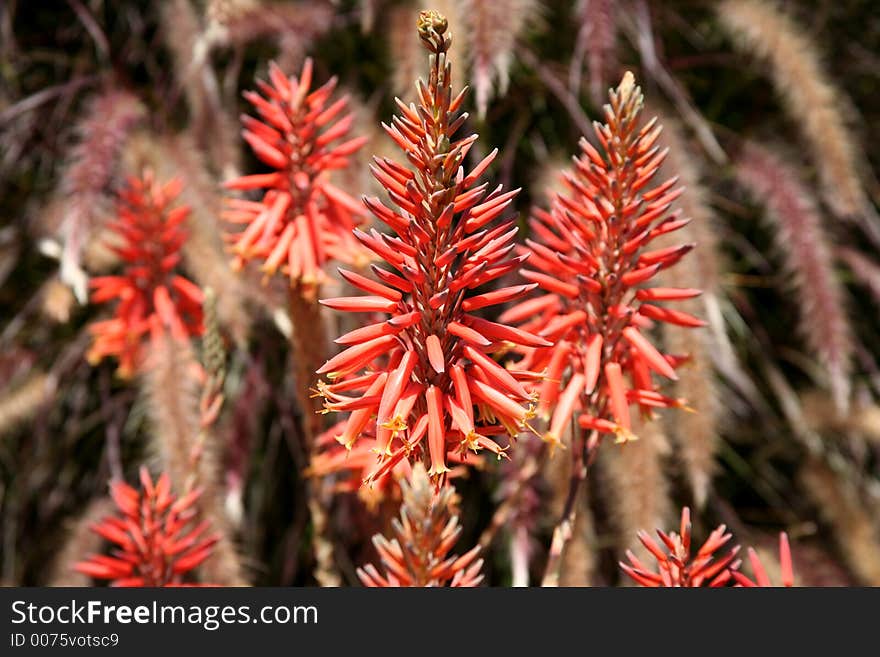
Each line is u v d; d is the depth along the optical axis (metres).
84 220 1.53
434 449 0.86
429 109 0.84
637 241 0.91
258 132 1.05
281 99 1.04
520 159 2.12
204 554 1.02
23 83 2.42
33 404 1.94
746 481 2.12
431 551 0.86
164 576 1.01
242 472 1.66
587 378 0.91
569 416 0.92
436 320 0.87
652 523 1.38
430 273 0.86
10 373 2.08
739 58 2.14
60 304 1.73
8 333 2.16
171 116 2.06
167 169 1.64
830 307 1.69
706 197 1.83
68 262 1.48
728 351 1.58
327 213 1.07
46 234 1.92
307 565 1.92
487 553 1.88
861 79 2.46
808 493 1.88
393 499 1.03
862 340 2.30
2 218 2.35
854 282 2.21
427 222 0.86
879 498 1.92
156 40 2.22
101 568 1.01
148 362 1.25
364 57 2.18
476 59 1.42
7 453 2.18
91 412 2.26
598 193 0.92
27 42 2.44
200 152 1.77
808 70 1.79
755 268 2.25
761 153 1.96
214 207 1.59
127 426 2.03
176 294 1.23
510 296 0.87
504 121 2.19
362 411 0.89
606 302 0.93
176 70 2.04
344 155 1.06
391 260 0.86
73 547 1.60
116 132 1.68
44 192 2.24
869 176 2.21
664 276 1.57
